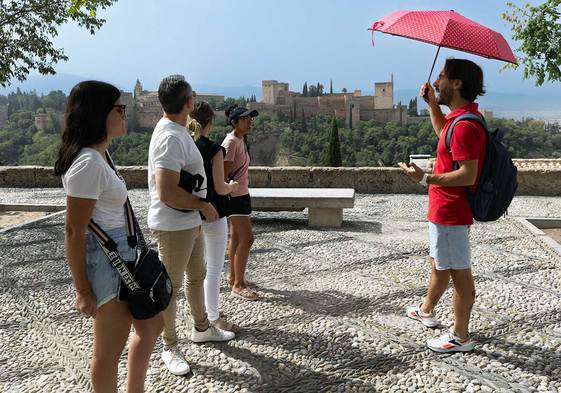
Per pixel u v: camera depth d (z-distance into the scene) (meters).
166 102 2.68
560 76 7.67
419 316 3.69
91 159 1.97
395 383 2.87
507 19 7.88
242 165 3.94
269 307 4.03
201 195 2.91
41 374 3.08
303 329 3.60
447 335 3.24
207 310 3.48
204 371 3.03
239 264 4.18
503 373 2.95
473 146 2.76
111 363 2.16
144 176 10.88
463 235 3.02
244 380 2.92
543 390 2.76
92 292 2.05
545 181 9.34
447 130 2.89
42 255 5.75
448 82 2.90
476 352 3.21
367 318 3.78
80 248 1.98
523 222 6.86
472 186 2.89
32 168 11.52
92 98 2.01
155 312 2.15
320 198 6.87
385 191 9.98
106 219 2.07
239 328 3.59
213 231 3.33
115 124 2.09
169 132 2.68
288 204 7.00
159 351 3.29
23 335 3.66
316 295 4.29
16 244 6.24
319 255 5.55
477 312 3.84
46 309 4.13
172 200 2.64
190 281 3.23
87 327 3.77
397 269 5.00
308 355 3.21
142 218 7.90
